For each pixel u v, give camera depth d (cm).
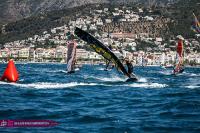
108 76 14850
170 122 4825
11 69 9606
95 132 4294
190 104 6212
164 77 15850
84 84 9794
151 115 5362
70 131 4319
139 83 10431
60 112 5522
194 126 4581
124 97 7462
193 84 10731
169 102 6581
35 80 11112
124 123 4778
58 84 9538
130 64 11006
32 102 6550
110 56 10819
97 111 5716
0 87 8525
